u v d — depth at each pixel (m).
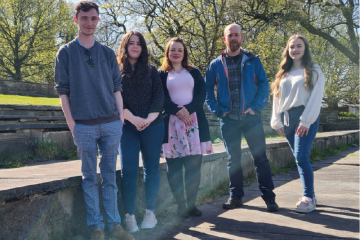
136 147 3.37
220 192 4.97
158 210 3.97
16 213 2.50
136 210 3.71
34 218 2.65
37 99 15.66
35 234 2.65
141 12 18.00
